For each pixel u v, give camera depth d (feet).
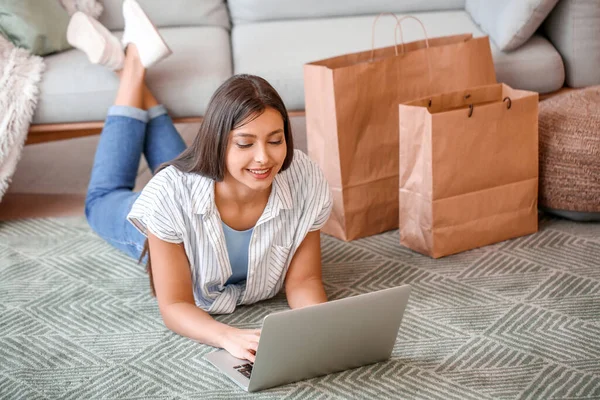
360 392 5.05
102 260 7.16
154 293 6.07
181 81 8.30
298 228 5.90
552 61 8.38
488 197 7.06
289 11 9.60
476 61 7.57
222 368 5.27
